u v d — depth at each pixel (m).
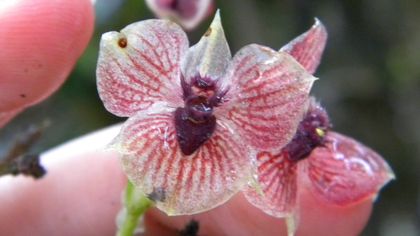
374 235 0.21
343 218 0.11
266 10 0.21
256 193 0.09
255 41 0.21
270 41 0.21
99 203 0.13
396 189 0.22
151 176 0.08
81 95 0.20
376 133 0.22
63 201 0.13
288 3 0.21
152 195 0.08
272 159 0.09
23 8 0.10
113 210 0.13
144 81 0.08
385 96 0.22
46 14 0.10
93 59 0.20
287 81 0.08
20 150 0.11
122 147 0.08
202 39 0.09
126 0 0.20
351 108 0.22
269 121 0.09
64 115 0.20
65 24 0.10
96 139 0.13
